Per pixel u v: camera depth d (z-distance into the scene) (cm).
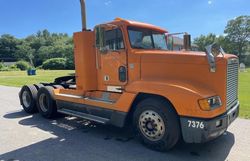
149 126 482
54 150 488
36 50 12106
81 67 631
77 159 445
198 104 418
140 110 490
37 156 461
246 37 8494
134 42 546
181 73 470
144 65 512
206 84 450
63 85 788
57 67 7406
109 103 541
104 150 484
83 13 631
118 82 562
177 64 473
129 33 541
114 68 567
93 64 617
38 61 10962
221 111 441
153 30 591
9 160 446
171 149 480
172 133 453
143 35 568
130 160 438
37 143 527
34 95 797
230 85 477
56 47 10969
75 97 631
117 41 554
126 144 515
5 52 11544
